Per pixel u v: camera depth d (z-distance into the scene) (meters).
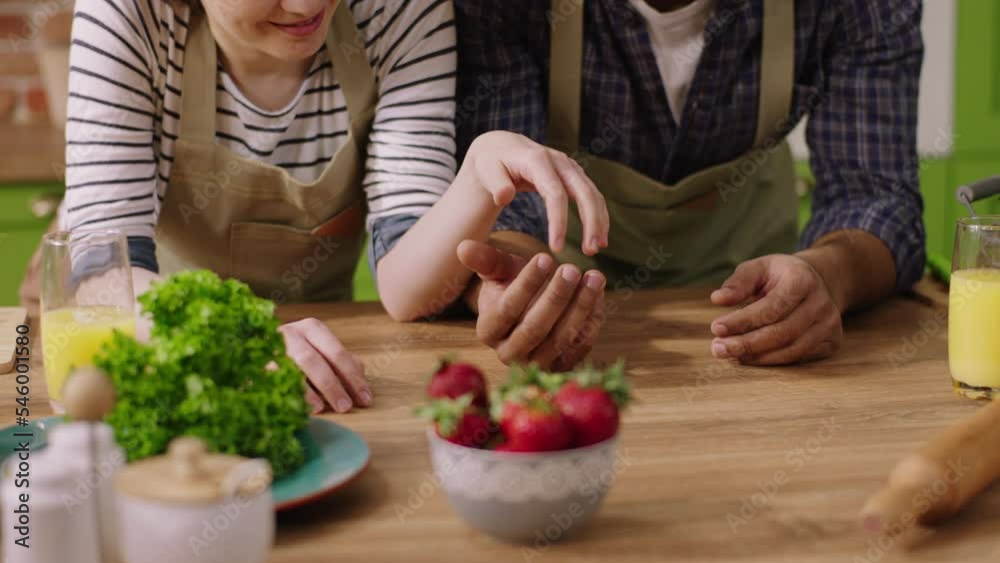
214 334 0.86
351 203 1.57
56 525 0.69
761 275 1.28
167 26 1.40
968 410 1.07
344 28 1.46
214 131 1.46
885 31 1.54
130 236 1.36
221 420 0.83
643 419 1.05
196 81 1.43
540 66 1.59
